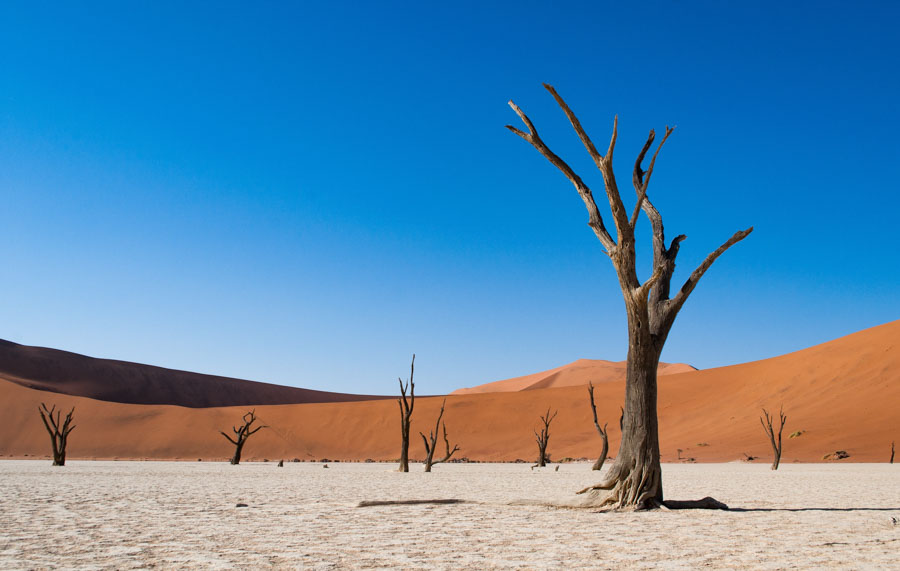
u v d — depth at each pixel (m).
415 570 7.27
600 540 9.57
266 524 11.59
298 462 66.31
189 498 17.22
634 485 13.74
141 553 8.40
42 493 18.48
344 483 25.09
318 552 8.54
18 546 8.92
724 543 9.26
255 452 79.50
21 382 104.44
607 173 13.53
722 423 74.00
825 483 25.38
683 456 63.19
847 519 12.22
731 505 15.55
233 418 86.19
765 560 7.89
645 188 13.90
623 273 13.95
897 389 66.88
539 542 9.39
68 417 44.09
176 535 10.11
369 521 12.05
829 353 80.00
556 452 74.50
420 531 10.63
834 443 59.12
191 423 83.31
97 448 76.75
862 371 73.25
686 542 9.34
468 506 15.05
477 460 75.56
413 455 77.56
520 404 89.31
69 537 9.80
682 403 84.44
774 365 84.69
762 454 59.03
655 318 14.17
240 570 7.25
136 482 24.53
